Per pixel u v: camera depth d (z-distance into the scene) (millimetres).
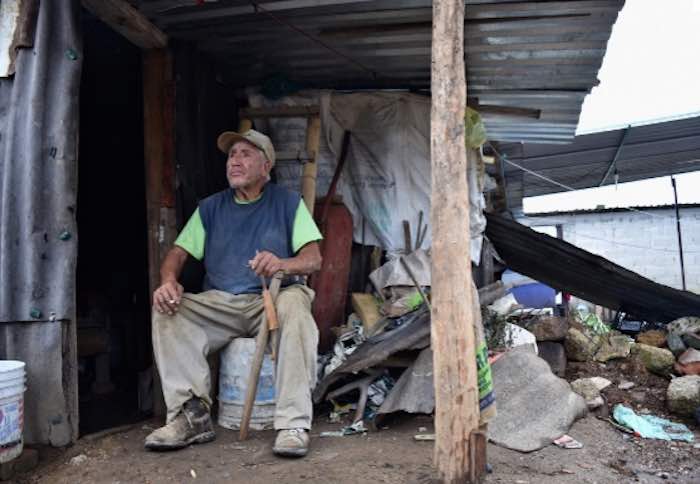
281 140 4602
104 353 4746
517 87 5137
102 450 2938
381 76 4992
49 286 2953
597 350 4641
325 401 3799
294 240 3385
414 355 3686
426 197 4715
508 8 3701
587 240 13875
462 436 2324
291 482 2498
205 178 4262
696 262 13227
